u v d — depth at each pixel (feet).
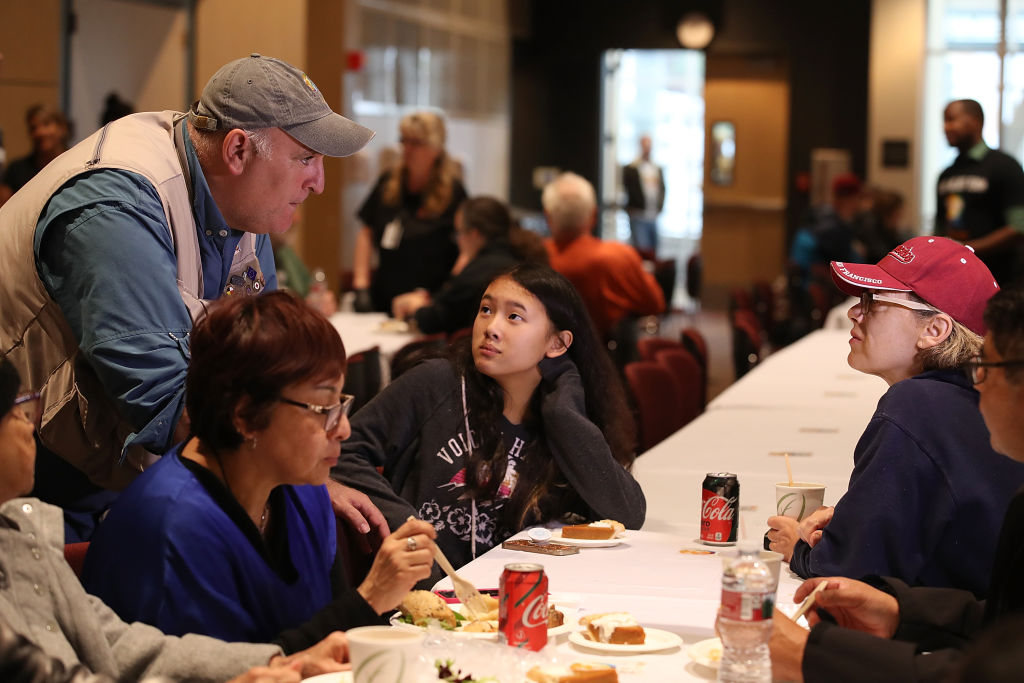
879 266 7.18
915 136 46.68
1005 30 46.78
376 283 23.12
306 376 5.41
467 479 8.61
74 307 7.16
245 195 7.80
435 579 8.38
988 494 6.43
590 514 8.82
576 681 5.00
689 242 56.70
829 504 9.42
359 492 7.94
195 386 5.49
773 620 5.29
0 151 23.03
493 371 8.53
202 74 29.84
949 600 5.73
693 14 49.73
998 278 22.90
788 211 50.26
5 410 4.85
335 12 32.89
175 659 5.16
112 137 7.57
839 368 19.25
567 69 50.67
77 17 27.45
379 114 36.70
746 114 51.67
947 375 6.82
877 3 46.70
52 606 5.03
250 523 5.65
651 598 6.63
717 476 8.09
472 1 43.88
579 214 21.68
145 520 5.47
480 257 19.17
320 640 5.43
